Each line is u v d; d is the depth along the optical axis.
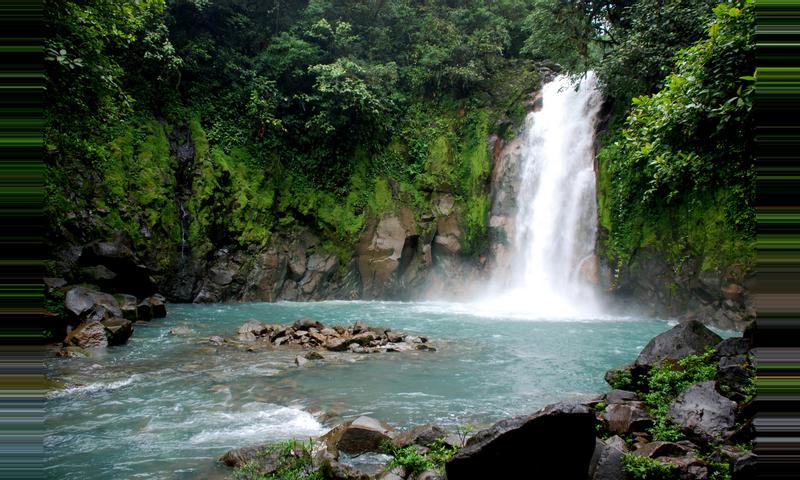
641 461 4.77
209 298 19.58
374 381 9.20
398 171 24.47
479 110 25.67
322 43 25.09
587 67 20.22
